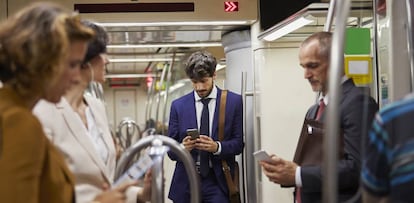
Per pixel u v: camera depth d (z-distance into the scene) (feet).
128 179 7.16
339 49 5.19
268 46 15.28
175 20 15.02
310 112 8.74
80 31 5.07
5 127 4.46
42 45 4.57
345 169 7.38
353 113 7.51
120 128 22.67
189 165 7.73
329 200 5.09
